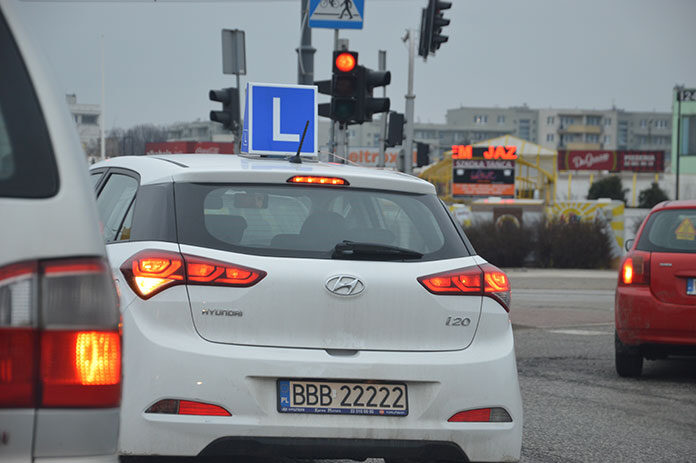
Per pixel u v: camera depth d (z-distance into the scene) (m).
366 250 13.06
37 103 7.31
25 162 7.16
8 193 7.05
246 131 30.05
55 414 7.06
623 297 27.31
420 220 13.95
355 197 13.87
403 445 12.80
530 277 78.38
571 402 24.28
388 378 12.69
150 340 12.16
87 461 7.18
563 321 44.09
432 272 13.27
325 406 12.57
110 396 7.29
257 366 12.30
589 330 40.66
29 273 7.00
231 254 12.66
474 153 174.00
